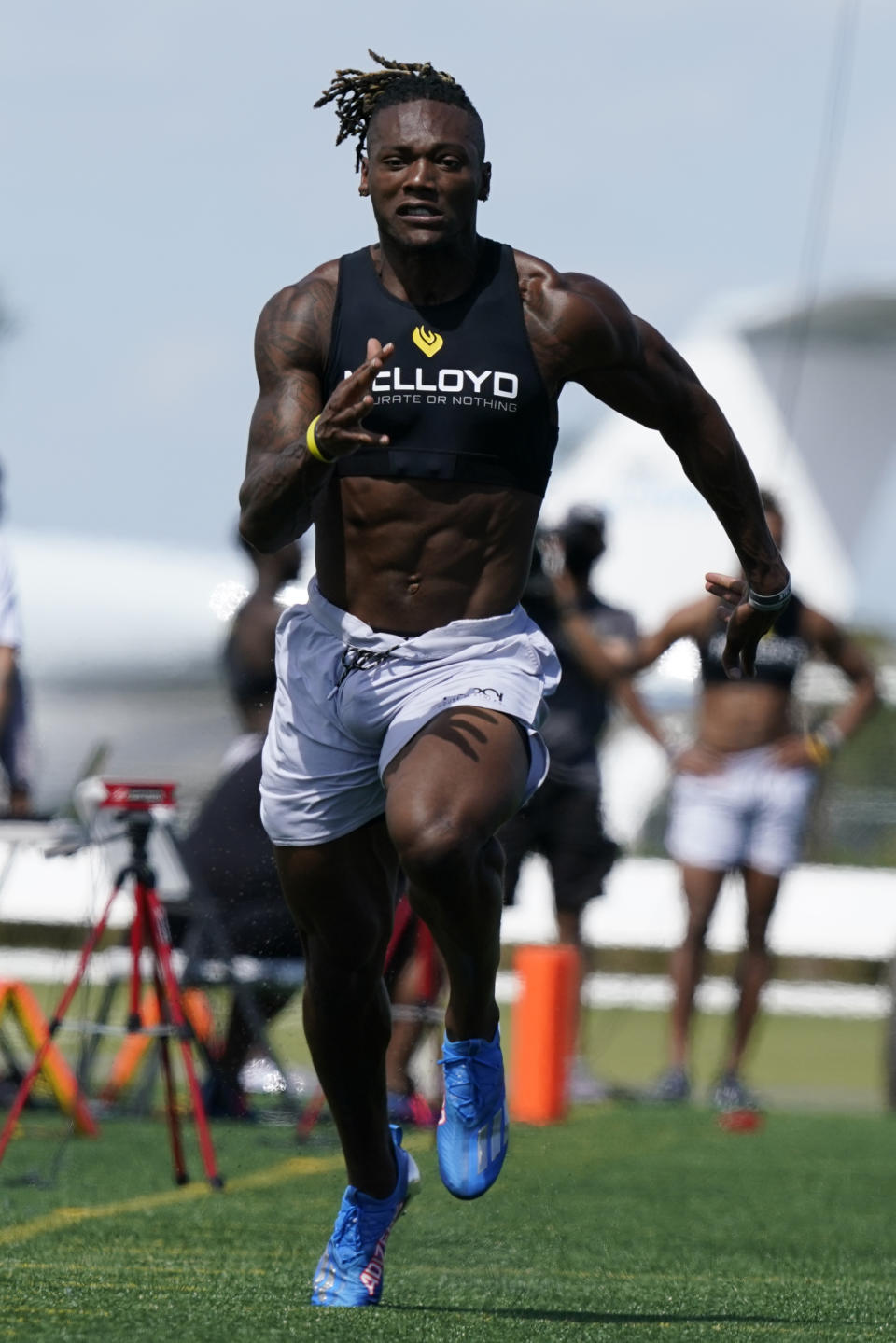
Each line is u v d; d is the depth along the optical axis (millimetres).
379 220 12414
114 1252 14906
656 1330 11820
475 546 12633
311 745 12633
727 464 13242
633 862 50781
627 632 32125
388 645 12547
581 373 12844
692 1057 43031
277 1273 14023
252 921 22875
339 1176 20406
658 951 50938
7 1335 10711
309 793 12641
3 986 23547
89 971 23125
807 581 86125
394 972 22359
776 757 31484
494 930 12070
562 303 12594
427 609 12617
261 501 11695
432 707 12289
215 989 23312
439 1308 12734
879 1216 19484
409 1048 24734
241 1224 16812
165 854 23406
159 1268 14016
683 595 80938
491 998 12430
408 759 12031
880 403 86688
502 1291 13758
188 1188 19375
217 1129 23844
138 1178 20062
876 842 53156
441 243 12281
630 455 82562
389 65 12828
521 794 12156
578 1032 31656
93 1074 30141
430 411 12469
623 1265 15625
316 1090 23297
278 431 12203
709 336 88125
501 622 12703
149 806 20016
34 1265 14031
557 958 28125
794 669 31922
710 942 50719
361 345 12477
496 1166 12617
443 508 12539
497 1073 12523
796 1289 14297
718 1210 19484
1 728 25703
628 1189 20984
